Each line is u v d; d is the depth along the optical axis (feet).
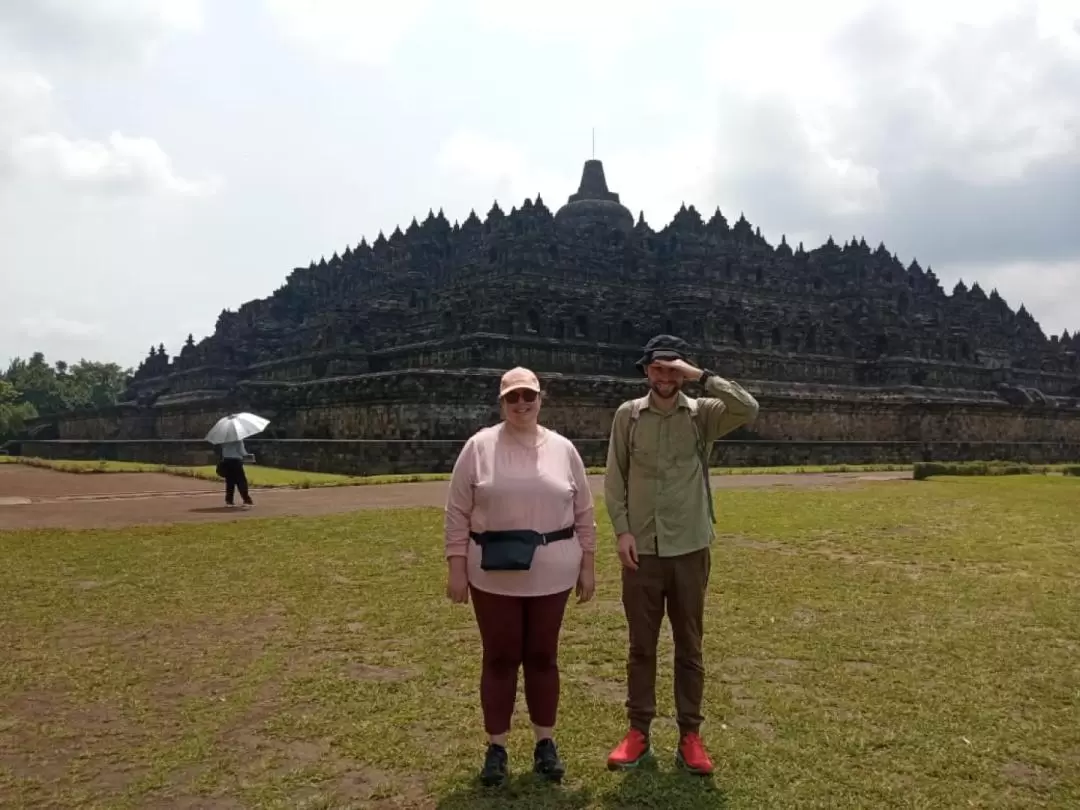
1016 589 43.32
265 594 42.24
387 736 24.67
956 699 27.50
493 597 22.30
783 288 241.14
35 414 339.36
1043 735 24.67
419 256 239.91
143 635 35.22
